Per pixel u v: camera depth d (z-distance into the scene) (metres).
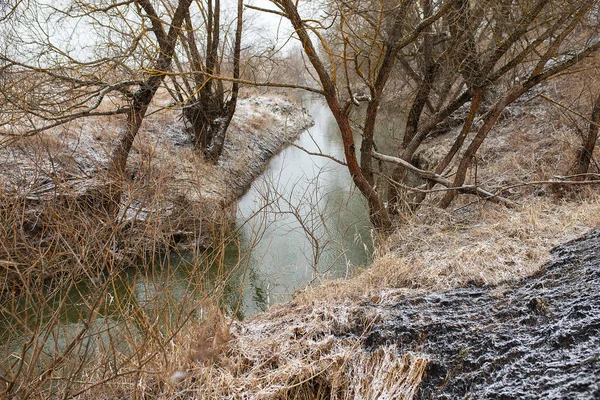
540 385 2.58
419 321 3.62
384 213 7.37
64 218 4.14
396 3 7.00
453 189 7.18
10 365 3.05
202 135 12.10
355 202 10.23
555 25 6.71
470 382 2.93
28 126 7.16
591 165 7.90
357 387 3.16
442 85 10.22
